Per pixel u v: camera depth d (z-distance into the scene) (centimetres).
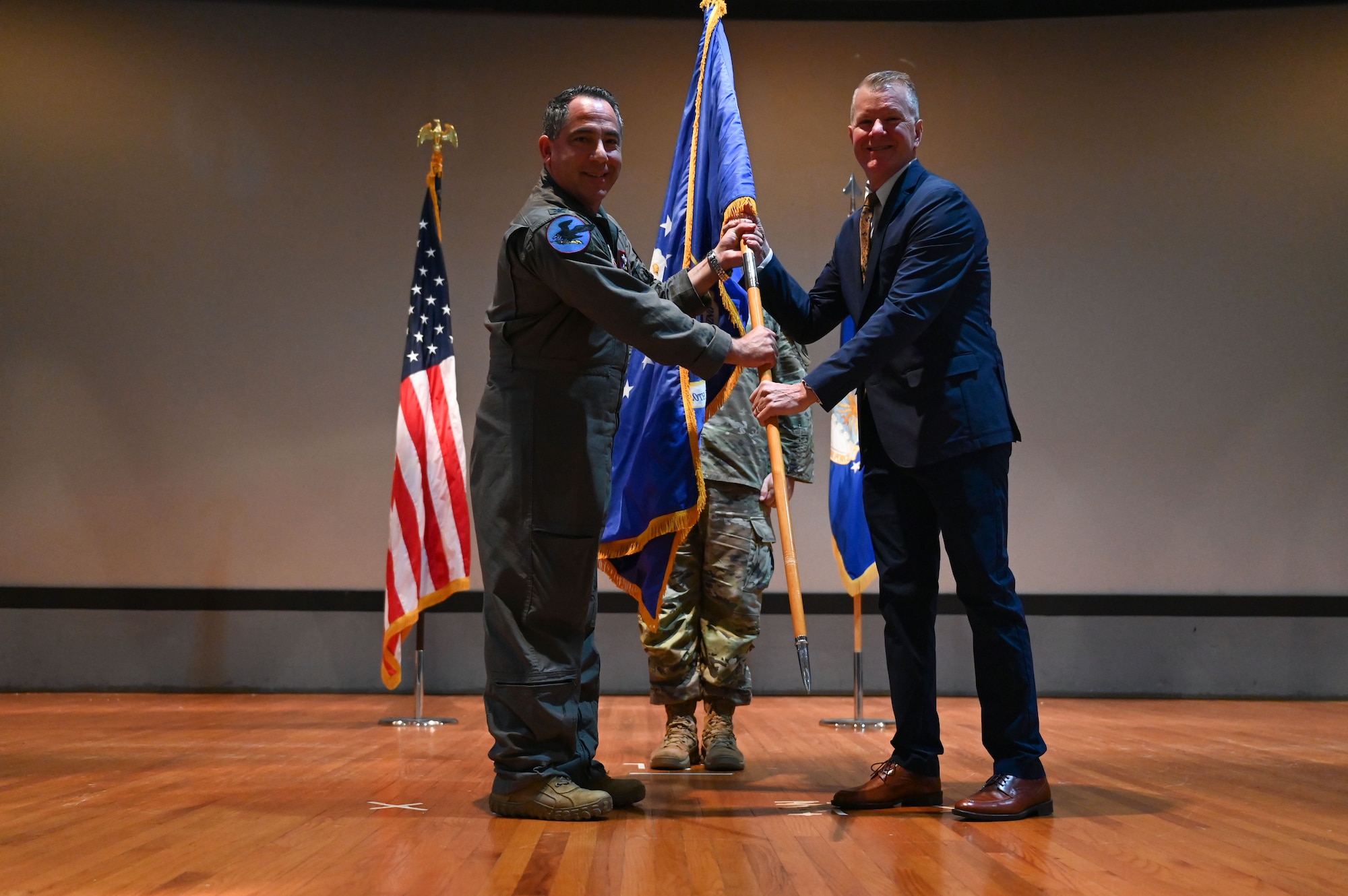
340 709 479
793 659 564
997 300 586
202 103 586
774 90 598
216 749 336
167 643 561
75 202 579
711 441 306
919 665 233
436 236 462
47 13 584
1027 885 160
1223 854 183
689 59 597
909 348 231
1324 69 586
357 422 576
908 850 185
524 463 222
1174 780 277
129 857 179
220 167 584
